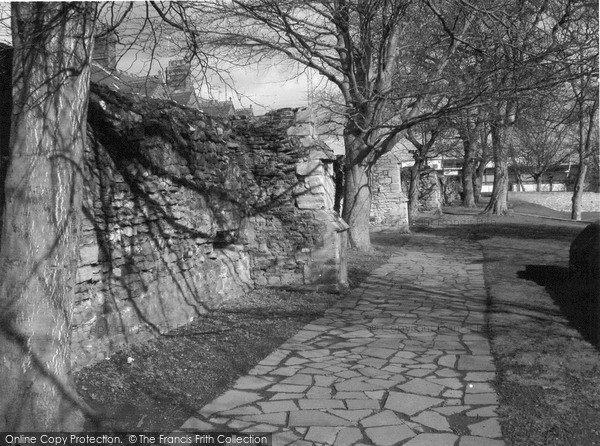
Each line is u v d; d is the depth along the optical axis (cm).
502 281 1221
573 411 529
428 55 1598
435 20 1370
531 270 1284
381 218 2391
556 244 1862
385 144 1454
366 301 1074
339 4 1280
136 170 711
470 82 1117
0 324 400
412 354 738
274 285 1127
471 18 1235
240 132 1116
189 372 627
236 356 704
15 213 397
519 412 534
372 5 1261
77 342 582
